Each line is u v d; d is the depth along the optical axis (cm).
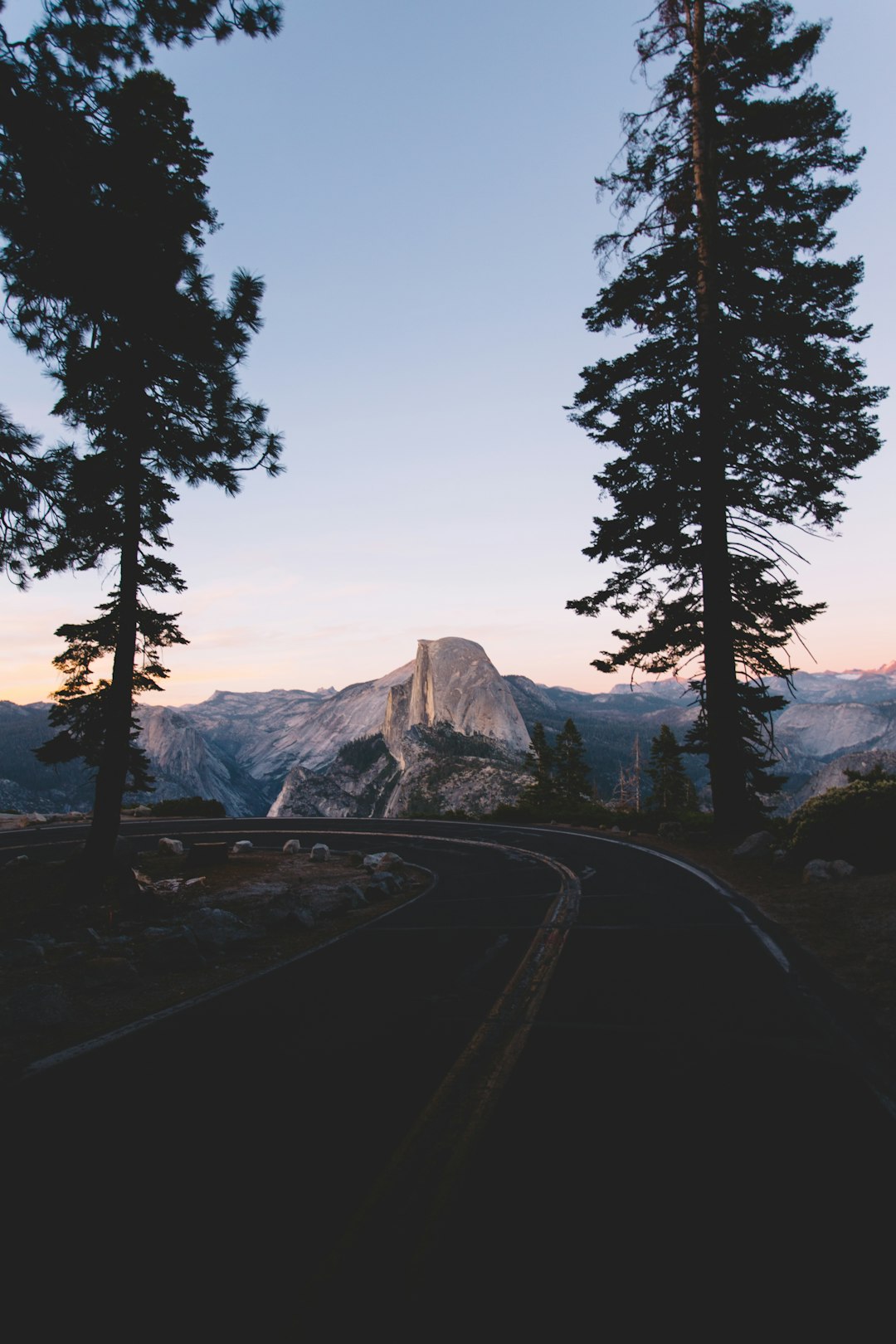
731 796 1705
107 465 840
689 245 1781
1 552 816
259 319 799
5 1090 441
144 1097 420
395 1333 212
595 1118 358
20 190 634
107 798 1728
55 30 605
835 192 1639
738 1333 206
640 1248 253
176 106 1238
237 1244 268
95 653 2048
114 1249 268
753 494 1761
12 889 1753
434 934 907
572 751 6347
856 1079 395
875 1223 262
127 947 984
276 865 2103
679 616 1881
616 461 1825
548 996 580
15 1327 223
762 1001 542
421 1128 358
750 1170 304
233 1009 613
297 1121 375
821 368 1606
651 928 838
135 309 733
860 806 1140
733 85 1731
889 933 719
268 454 1001
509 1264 246
